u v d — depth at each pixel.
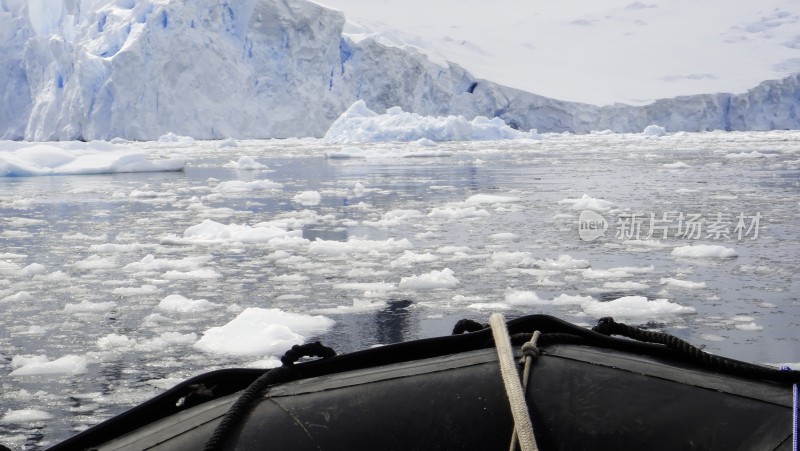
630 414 0.89
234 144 34.31
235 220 10.20
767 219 9.31
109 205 12.15
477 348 1.08
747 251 7.16
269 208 11.53
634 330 1.06
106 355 4.15
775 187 13.31
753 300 5.20
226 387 1.10
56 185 16.06
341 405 0.95
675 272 6.22
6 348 4.32
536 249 7.48
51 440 3.05
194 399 1.07
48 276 6.38
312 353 1.06
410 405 0.94
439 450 0.90
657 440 0.87
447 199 12.39
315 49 42.12
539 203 11.49
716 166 19.00
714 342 4.22
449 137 35.78
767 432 0.86
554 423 0.90
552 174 17.31
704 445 0.86
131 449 0.95
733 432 0.86
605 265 6.60
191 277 6.27
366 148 30.41
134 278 6.29
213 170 20.58
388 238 8.37
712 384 0.92
